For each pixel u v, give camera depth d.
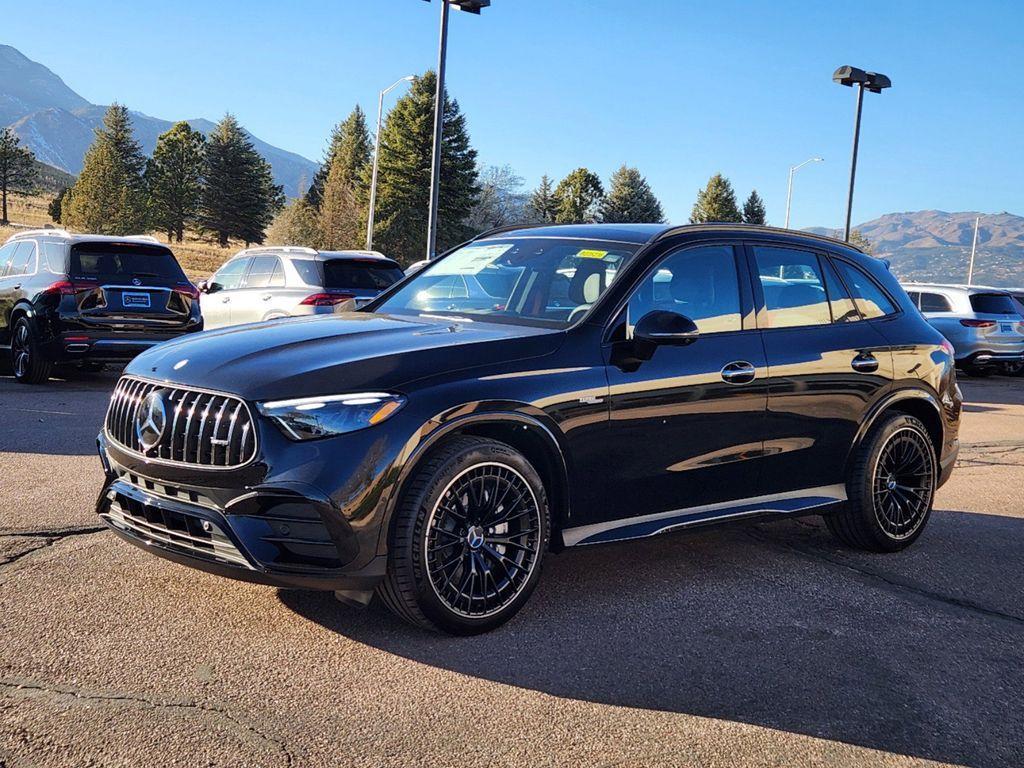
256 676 3.24
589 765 2.77
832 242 5.35
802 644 3.83
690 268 4.55
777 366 4.66
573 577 4.55
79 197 80.75
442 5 22.00
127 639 3.49
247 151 108.38
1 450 6.80
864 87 30.09
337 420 3.41
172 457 3.54
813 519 6.04
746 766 2.82
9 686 3.05
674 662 3.57
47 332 10.41
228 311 13.20
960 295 18.06
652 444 4.21
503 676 3.36
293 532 3.39
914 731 3.11
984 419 11.69
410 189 71.38
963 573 5.00
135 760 2.63
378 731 2.90
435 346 3.78
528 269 4.64
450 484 3.57
